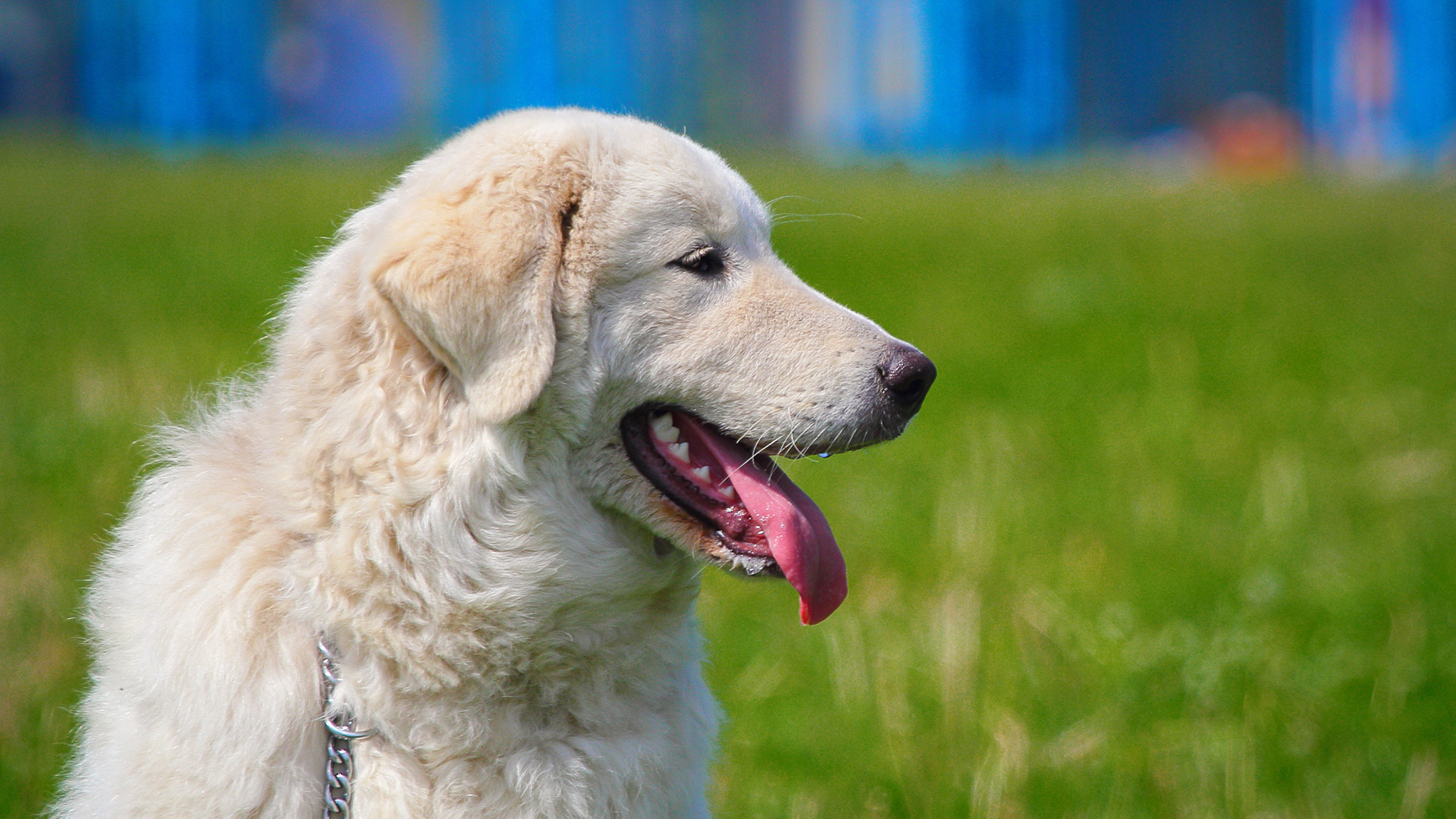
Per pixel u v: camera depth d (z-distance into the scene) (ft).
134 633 14.39
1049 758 19.30
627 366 14.80
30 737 19.06
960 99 159.02
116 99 156.15
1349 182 105.70
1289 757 19.57
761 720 20.80
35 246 55.06
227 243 55.21
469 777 14.07
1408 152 148.05
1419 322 46.70
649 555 15.21
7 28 159.02
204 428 15.66
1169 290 51.57
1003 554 25.80
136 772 13.73
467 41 159.12
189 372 34.14
